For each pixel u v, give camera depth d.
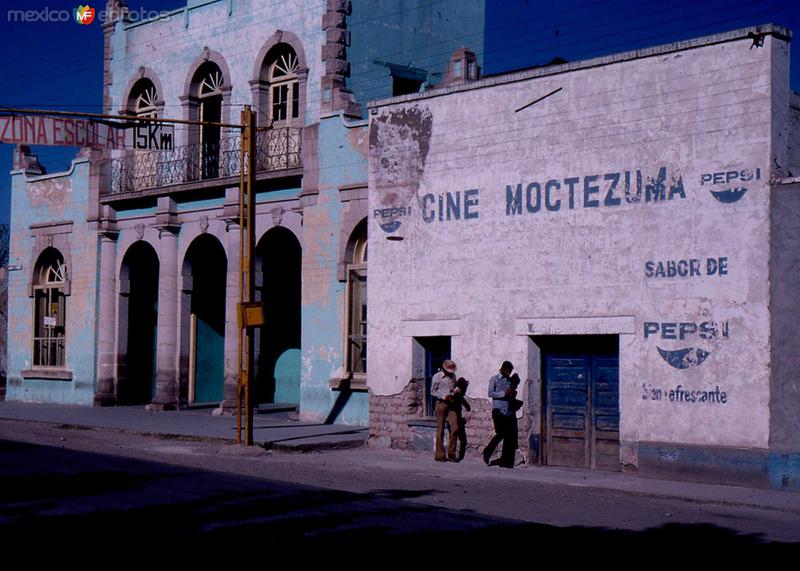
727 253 16.19
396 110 20.77
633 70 17.36
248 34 27.77
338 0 25.59
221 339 30.41
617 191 17.47
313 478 16.23
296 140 26.00
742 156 16.09
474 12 29.62
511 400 18.16
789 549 10.82
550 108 18.39
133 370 31.33
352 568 9.34
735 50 16.25
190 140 29.25
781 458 15.48
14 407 30.58
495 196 19.09
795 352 15.45
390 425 20.59
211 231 27.89
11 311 33.94
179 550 10.10
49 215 32.66
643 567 9.66
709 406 16.28
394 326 20.62
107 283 30.80
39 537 10.74
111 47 31.80
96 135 23.33
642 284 17.09
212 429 23.39
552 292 18.20
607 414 17.81
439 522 11.86
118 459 18.16
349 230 23.84
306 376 24.84
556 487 15.86
